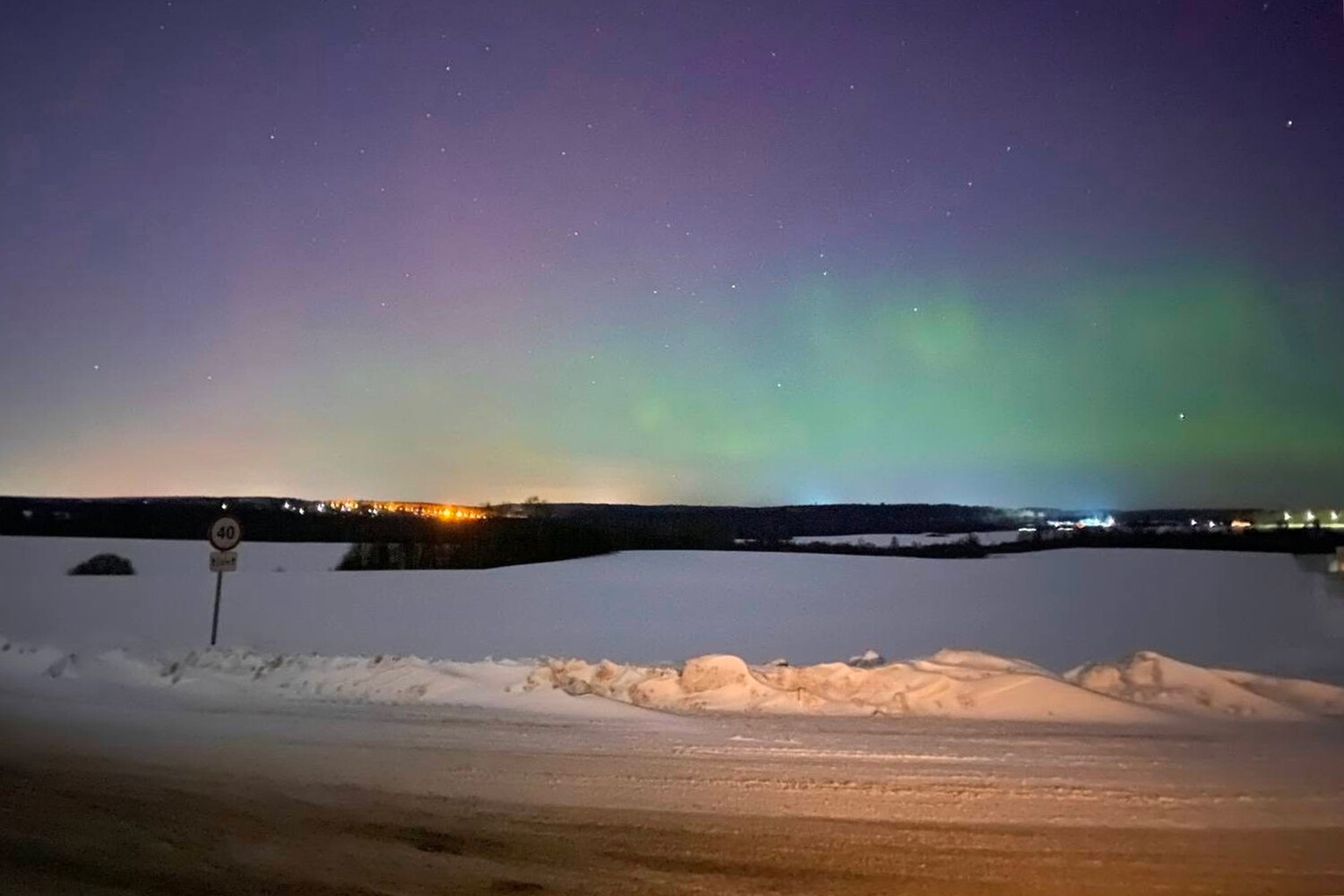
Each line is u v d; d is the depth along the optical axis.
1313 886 6.76
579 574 40.44
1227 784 9.01
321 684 13.45
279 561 48.25
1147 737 10.75
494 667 14.20
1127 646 21.36
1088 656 20.23
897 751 10.15
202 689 13.30
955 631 24.20
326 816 8.15
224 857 7.26
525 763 9.66
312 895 6.62
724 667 13.28
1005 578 38.22
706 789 8.84
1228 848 7.46
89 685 13.54
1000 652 20.88
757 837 7.68
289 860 7.22
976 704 12.23
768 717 11.79
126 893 6.62
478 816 8.15
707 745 10.38
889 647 21.69
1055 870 7.04
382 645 21.45
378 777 9.23
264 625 24.48
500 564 47.97
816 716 11.86
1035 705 12.09
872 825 7.94
